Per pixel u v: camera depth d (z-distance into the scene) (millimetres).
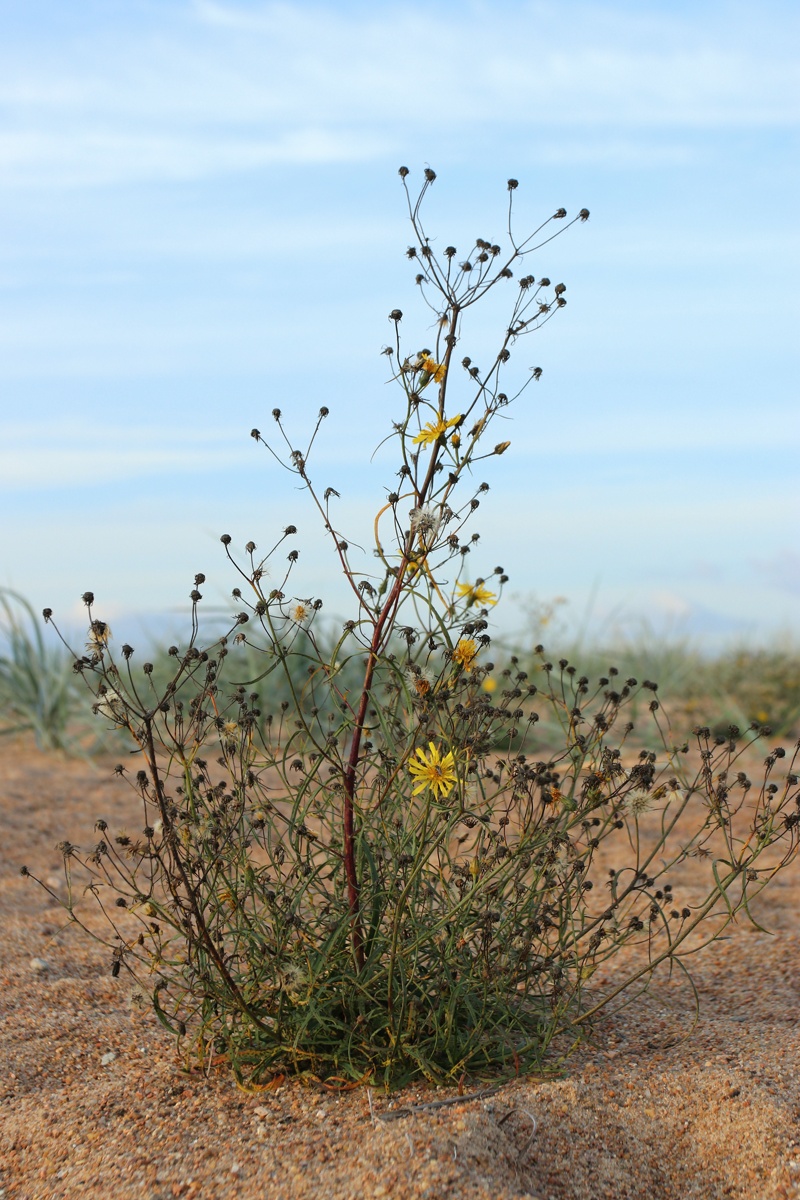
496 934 2158
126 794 5293
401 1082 2074
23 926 3260
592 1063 2199
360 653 2287
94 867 3980
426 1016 2139
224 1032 2186
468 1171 1772
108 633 2006
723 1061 2168
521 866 2164
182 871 2047
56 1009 2627
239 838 2221
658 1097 2047
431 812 2283
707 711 6996
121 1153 1930
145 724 2014
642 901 3391
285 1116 2014
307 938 2148
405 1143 1845
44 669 6691
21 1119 2086
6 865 4016
